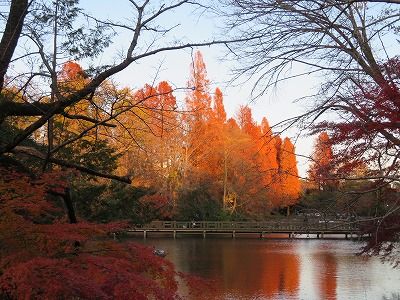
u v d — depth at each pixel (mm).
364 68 7547
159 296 4484
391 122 6199
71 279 4090
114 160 13570
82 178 12234
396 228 7324
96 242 5145
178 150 34781
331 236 43875
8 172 5770
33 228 4828
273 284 20094
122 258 4961
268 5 7301
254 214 41156
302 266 25203
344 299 17328
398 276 22172
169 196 35969
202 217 42844
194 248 34031
